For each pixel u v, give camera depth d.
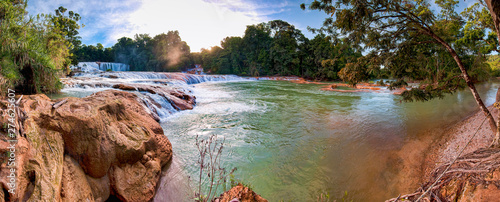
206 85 29.91
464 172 2.94
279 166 5.57
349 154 6.30
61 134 3.17
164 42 67.94
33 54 10.17
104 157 3.58
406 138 7.47
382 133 8.18
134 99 9.22
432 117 10.47
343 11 6.26
